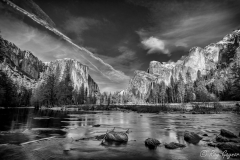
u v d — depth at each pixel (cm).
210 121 2567
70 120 2373
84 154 764
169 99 12381
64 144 944
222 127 1841
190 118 3200
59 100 8050
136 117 3419
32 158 680
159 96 12750
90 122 2219
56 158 691
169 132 1480
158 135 1321
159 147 927
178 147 930
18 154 727
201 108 6488
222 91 10731
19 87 12475
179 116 3816
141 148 897
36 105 7375
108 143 994
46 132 1309
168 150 868
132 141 1079
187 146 959
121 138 1062
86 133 1328
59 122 2059
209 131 1544
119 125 1973
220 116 3803
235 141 1066
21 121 2002
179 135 1325
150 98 15262
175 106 7262
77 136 1191
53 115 3250
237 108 6109
